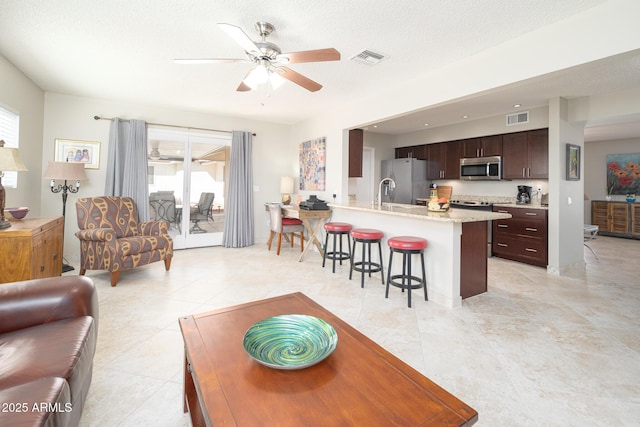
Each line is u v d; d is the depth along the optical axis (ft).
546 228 14.37
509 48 8.71
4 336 4.46
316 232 15.67
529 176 16.35
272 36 8.52
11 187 11.15
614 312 9.21
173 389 5.61
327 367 3.82
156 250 12.29
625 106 12.46
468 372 6.22
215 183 18.20
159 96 14.30
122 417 4.93
